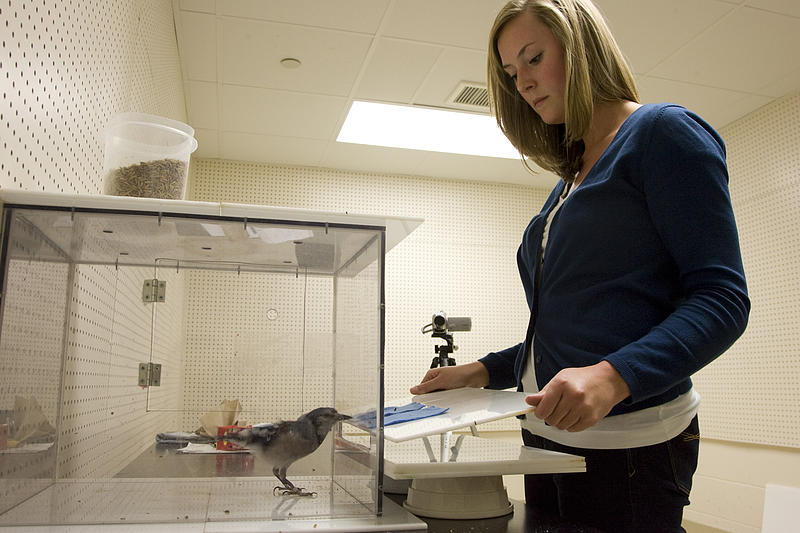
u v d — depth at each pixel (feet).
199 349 2.59
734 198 11.93
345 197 14.20
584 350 2.97
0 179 2.22
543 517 2.81
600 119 3.42
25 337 2.20
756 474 10.84
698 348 2.39
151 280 2.68
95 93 3.77
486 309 14.51
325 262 2.80
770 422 10.64
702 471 12.03
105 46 3.99
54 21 2.85
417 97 10.99
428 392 3.93
